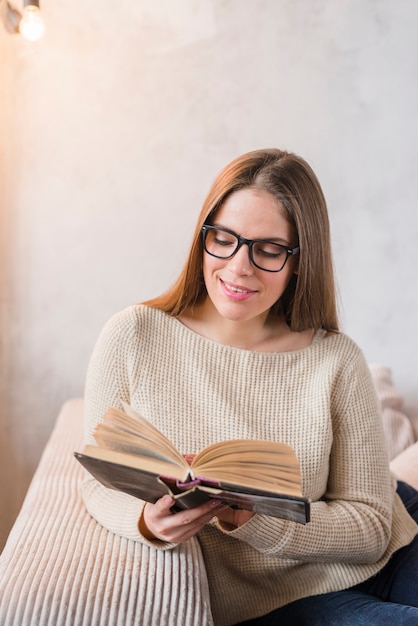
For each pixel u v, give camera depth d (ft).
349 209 7.29
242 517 4.00
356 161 7.23
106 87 6.98
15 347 7.25
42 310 7.22
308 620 4.19
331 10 7.03
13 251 7.11
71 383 7.34
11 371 7.28
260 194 4.18
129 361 4.45
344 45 7.07
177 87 7.03
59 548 3.91
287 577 4.50
